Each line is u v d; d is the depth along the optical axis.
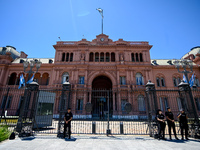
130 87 27.72
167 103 26.53
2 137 7.79
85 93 26.50
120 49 31.05
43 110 14.28
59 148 6.61
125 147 6.89
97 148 6.68
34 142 7.62
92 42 32.06
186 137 8.73
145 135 10.09
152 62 33.44
